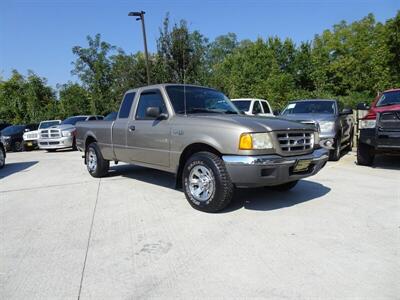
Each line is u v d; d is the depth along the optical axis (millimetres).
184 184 5305
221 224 4551
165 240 4078
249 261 3484
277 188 6242
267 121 4992
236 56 43469
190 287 3025
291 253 3646
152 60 25953
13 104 37219
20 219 4996
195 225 4547
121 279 3193
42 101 38125
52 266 3477
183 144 5332
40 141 16234
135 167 9281
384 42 22875
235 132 4656
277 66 35594
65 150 17094
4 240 4195
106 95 34969
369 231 4234
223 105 6355
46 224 4742
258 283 3061
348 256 3557
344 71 37594
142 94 6484
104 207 5512
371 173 7957
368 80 35562
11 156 14539
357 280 3080
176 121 5527
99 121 7840
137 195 6227
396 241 3926
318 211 5031
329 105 11133
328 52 41531
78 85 36250
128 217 4965
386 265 3352
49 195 6438
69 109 35594
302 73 37781
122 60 29875
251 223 4562
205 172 5016
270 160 4590
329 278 3121
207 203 4973
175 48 22391
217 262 3482
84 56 35312
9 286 3105
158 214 5059
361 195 5918
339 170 8375
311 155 5129
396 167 8805
